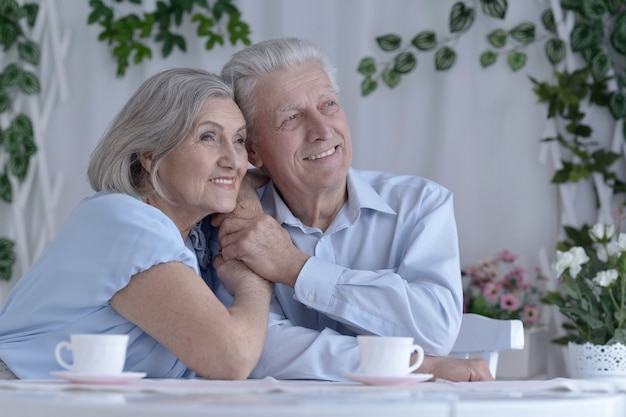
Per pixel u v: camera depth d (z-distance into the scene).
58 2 3.67
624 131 3.38
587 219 3.45
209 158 1.87
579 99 3.40
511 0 3.51
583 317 2.81
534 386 1.31
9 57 3.64
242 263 1.97
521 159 3.50
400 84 3.58
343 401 1.00
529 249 3.48
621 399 1.14
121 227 1.68
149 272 1.65
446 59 3.53
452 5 3.55
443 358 1.88
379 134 3.60
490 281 3.33
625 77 3.36
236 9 3.57
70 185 3.67
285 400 1.01
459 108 3.54
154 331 1.65
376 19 3.61
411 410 0.94
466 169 3.53
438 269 2.02
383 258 2.14
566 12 3.45
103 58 3.66
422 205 2.17
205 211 1.91
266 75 2.09
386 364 1.33
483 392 1.19
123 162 1.87
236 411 0.89
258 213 2.02
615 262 2.87
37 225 3.67
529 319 3.24
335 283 1.94
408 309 1.91
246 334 1.66
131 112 1.88
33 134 3.60
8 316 1.76
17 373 1.69
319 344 1.86
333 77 2.17
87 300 1.66
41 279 1.72
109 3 3.65
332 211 2.17
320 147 2.05
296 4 3.63
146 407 0.91
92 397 1.03
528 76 3.43
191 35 3.66
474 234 3.52
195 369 1.63
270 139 2.09
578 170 3.35
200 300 1.63
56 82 3.63
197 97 1.87
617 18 3.38
